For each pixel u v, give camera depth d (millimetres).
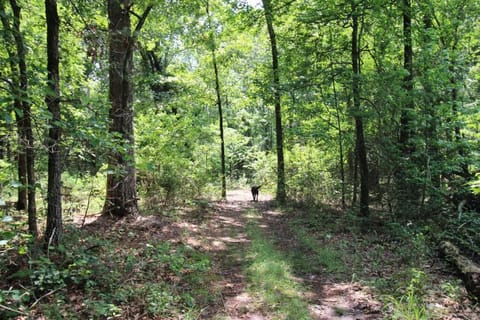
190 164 14172
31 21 7348
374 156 10211
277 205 14477
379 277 5777
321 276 6008
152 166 4996
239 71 19234
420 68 9352
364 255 7039
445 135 9203
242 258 7016
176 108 15016
